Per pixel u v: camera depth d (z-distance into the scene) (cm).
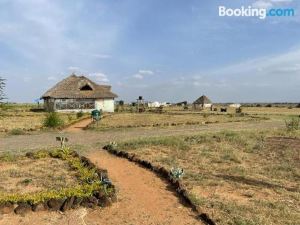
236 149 1966
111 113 5822
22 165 1559
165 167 1501
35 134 2875
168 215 987
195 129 3247
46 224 908
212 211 996
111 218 966
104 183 1145
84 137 2680
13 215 963
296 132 2769
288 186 1262
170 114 5703
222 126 3603
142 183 1298
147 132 3002
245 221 912
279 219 941
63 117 4631
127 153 1789
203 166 1538
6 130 2995
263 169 1504
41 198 1008
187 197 1092
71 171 1450
